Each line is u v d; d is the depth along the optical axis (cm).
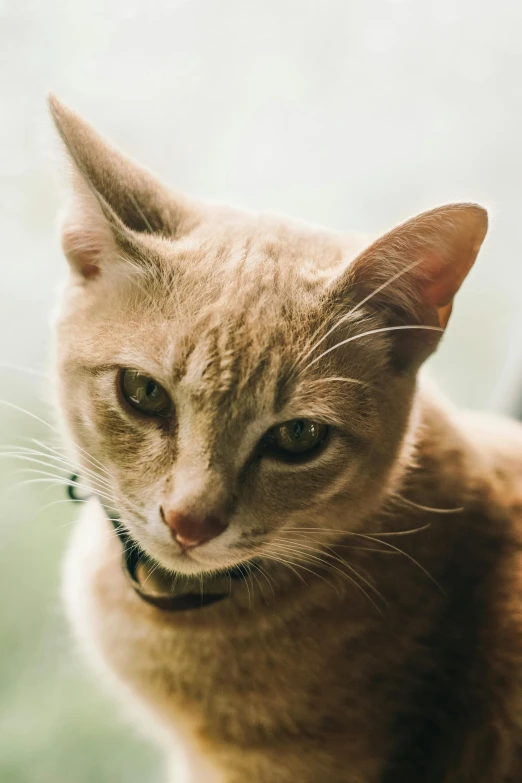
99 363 31
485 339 41
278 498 31
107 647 34
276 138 38
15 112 35
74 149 30
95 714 38
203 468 29
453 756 33
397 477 33
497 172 39
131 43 36
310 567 32
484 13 38
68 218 32
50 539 38
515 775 32
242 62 37
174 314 30
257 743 33
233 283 30
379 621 32
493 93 39
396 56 38
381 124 38
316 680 32
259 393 30
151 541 30
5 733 37
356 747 33
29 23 35
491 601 33
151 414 30
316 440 31
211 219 33
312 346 30
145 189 32
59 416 33
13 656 37
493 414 40
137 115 37
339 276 31
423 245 30
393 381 32
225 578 32
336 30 37
